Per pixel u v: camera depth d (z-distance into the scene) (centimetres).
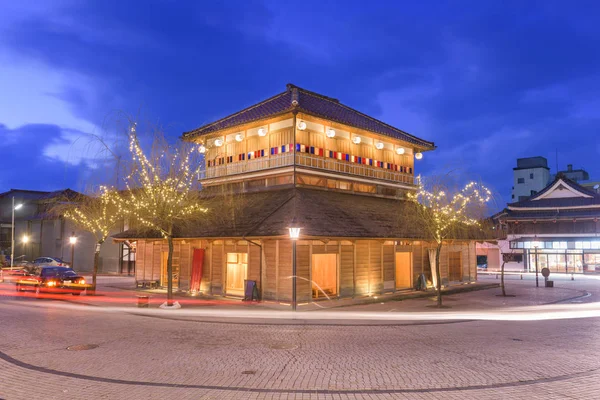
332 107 3209
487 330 1661
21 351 1298
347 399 881
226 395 903
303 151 2778
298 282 2334
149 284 3269
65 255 5391
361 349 1335
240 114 3212
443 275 3400
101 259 5181
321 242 2478
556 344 1403
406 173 3578
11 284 3803
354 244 2672
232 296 2647
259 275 2498
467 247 3766
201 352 1290
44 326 1716
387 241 2909
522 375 1050
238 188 3081
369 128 3131
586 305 2508
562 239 5906
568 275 5431
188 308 2248
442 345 1391
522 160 9125
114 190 3003
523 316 2042
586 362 1172
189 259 2986
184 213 2559
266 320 1880
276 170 2794
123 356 1238
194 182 2681
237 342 1437
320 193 2828
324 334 1581
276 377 1033
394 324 1788
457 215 2747
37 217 5869
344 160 3048
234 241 2673
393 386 966
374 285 2766
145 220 2538
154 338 1495
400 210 3103
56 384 979
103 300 2597
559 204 5984
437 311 2216
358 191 3170
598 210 5741
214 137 3241
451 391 931
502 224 6378
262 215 2484
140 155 2505
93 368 1111
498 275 5309
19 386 966
